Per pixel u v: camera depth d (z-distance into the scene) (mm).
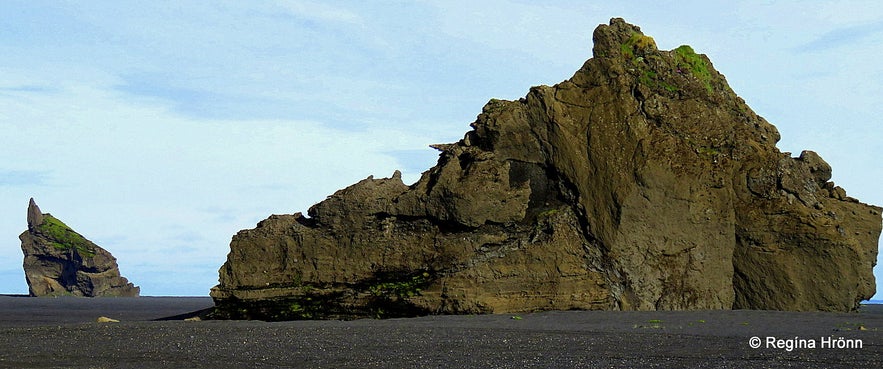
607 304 41969
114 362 26094
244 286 45625
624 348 27984
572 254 42500
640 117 43469
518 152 44969
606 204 42656
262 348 28891
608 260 42406
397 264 43625
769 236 43156
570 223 43094
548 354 26719
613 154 42875
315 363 25500
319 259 44781
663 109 43938
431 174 45281
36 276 152375
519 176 45000
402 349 28234
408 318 40688
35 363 26000
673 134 43656
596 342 29531
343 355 27047
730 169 43781
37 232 153125
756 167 43656
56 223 155750
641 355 26359
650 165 42406
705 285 43219
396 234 44250
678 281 42875
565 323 36094
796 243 42688
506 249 42375
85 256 151375
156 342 30828
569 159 43625
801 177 44750
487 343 29547
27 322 55875
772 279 42844
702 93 45375
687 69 45781
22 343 30906
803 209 43188
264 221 46875
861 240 44812
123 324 39031
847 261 42031
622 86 43938
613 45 46000
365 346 29109
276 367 24828
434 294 41500
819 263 42250
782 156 44812
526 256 42000
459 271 41875
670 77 45156
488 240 42469
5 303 111312
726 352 26828
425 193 43781
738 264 43750
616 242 42312
